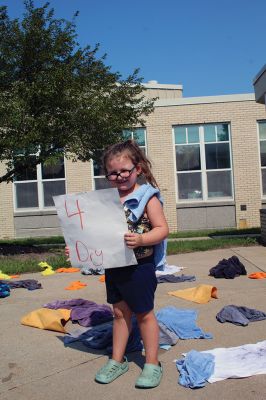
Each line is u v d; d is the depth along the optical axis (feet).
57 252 39.60
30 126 33.78
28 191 64.80
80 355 13.89
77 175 63.87
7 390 11.72
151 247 11.70
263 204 62.80
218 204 63.36
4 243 44.14
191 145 64.34
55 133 35.86
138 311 11.67
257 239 43.75
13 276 27.86
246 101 62.95
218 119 63.31
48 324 16.26
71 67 37.24
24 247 42.01
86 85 37.22
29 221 64.34
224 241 42.57
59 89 34.94
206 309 18.37
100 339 14.64
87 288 23.59
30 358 13.79
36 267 30.27
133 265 11.56
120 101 39.78
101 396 11.16
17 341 15.30
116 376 12.05
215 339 14.73
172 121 63.82
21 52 37.29
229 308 17.19
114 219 11.58
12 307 19.80
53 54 37.14
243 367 12.20
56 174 64.64
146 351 11.94
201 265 29.76
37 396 11.33
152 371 11.66
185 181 64.44
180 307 18.78
